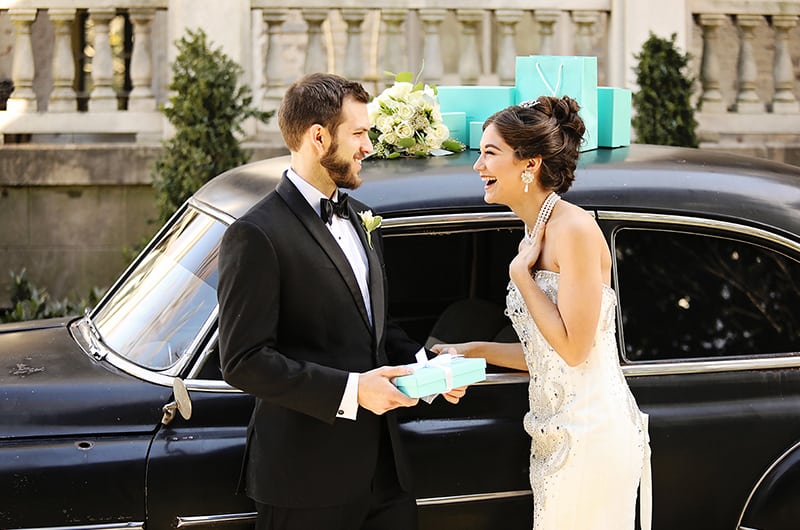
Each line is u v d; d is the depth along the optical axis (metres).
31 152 8.24
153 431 3.37
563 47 9.19
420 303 3.59
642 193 3.62
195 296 3.67
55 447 3.30
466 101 4.41
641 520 3.34
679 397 3.52
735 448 3.52
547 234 3.25
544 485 3.26
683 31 8.73
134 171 8.29
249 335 2.97
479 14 8.66
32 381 3.52
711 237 3.64
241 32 8.26
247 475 3.18
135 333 3.77
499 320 3.64
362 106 3.13
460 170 3.73
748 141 9.62
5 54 10.12
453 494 3.42
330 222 3.14
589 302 3.13
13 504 3.24
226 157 7.71
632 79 8.70
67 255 8.40
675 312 3.58
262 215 3.05
